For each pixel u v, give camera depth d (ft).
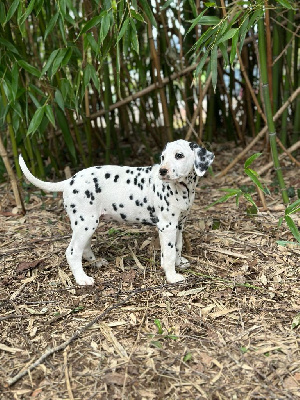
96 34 4.27
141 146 6.65
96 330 2.83
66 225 4.29
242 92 6.16
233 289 3.20
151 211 3.25
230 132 6.38
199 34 5.35
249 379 2.43
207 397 2.32
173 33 5.58
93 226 3.24
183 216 3.31
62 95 4.16
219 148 6.15
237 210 4.38
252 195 4.68
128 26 3.40
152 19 3.55
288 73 5.15
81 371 2.52
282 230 3.92
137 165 5.95
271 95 4.50
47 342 2.75
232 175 5.25
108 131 5.56
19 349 2.70
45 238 4.00
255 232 3.93
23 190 5.10
